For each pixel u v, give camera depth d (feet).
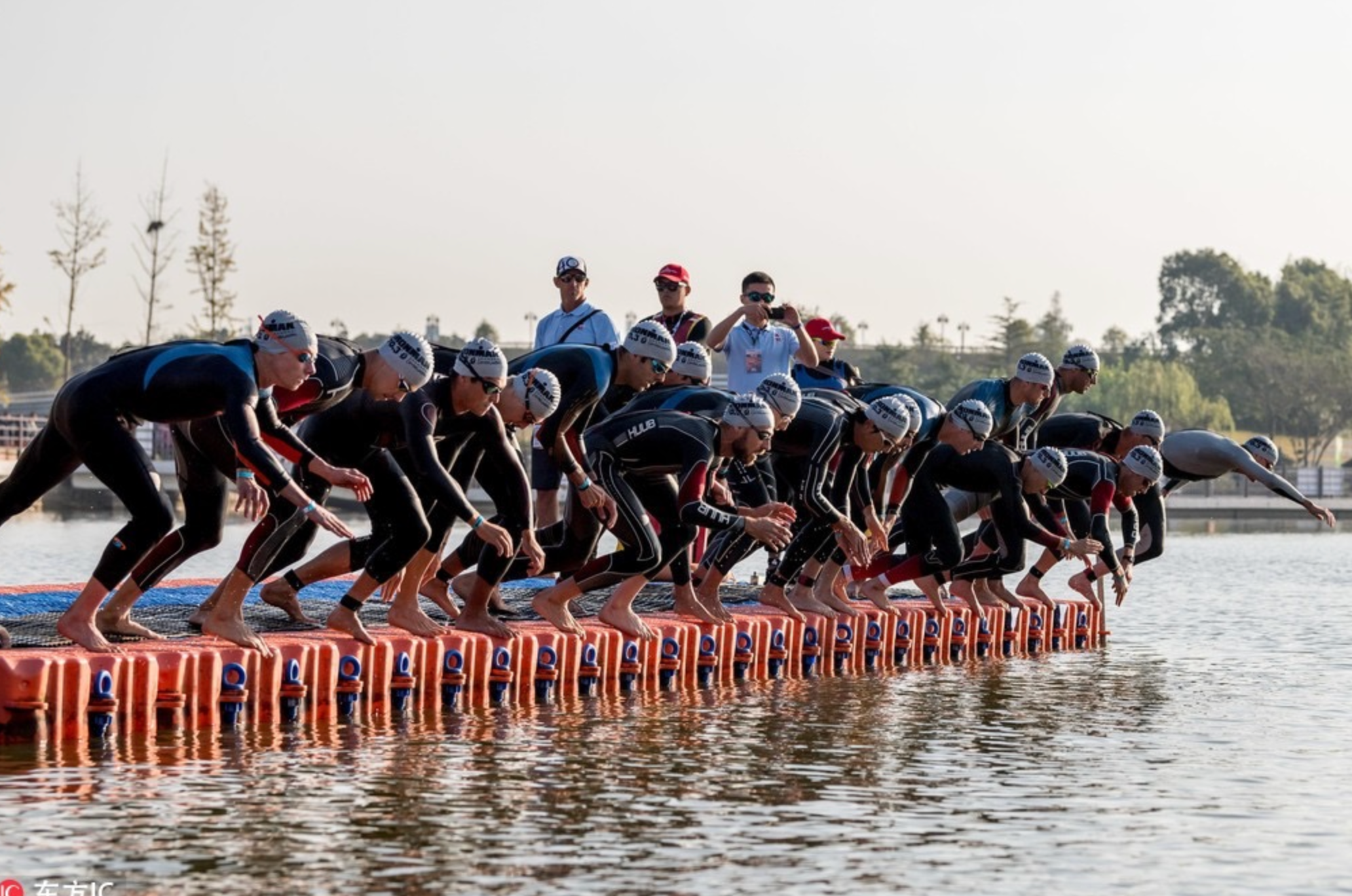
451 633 53.88
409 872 33.27
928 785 42.60
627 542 56.75
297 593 59.47
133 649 46.52
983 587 76.23
